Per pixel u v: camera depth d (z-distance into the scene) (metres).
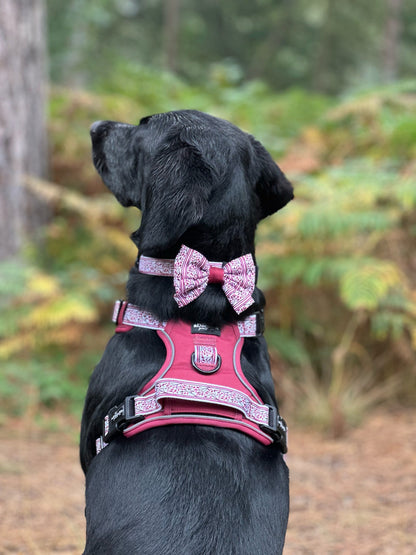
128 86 8.49
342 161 6.96
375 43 23.42
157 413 1.94
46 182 6.70
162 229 1.95
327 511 4.08
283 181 2.30
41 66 6.56
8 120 6.25
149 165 2.15
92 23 18.20
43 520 3.85
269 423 2.00
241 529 1.83
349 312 6.17
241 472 1.90
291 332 6.41
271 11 25.83
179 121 2.17
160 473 1.87
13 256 6.30
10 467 4.57
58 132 7.25
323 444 5.30
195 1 27.03
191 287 2.01
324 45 23.38
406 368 6.26
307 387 5.96
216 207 2.08
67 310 5.51
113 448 1.95
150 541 1.80
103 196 7.04
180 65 22.55
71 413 5.60
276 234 6.00
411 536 3.72
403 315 5.88
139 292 2.12
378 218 5.39
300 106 8.34
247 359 2.13
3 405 5.64
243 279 2.06
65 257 6.67
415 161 6.18
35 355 6.04
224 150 2.12
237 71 9.73
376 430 5.56
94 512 1.91
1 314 5.80
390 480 4.54
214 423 1.93
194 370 1.97
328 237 5.90
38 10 6.50
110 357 2.10
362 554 3.54
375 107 6.62
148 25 24.86
